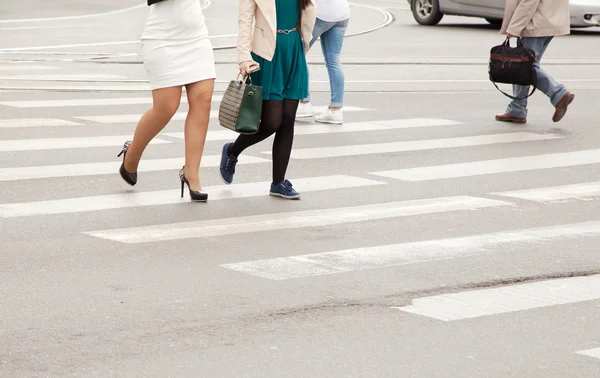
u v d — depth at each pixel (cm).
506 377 761
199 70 1268
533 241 1138
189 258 1046
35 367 761
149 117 1288
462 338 837
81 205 1254
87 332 833
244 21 1249
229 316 878
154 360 779
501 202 1319
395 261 1051
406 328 857
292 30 1277
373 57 2828
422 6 3828
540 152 1658
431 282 983
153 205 1267
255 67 1247
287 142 1310
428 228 1187
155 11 1263
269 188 1375
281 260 1047
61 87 2173
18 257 1034
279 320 871
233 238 1128
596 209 1293
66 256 1042
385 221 1216
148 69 1276
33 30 3269
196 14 1266
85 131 1720
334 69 1859
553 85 1873
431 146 1688
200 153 1292
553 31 1856
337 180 1430
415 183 1419
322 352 801
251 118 1242
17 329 837
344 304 915
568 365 786
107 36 3127
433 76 2523
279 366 772
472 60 2825
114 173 1429
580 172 1515
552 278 1005
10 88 2141
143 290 941
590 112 2078
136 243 1096
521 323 874
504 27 1889
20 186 1336
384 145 1689
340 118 1877
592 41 3381
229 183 1369
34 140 1633
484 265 1043
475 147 1689
